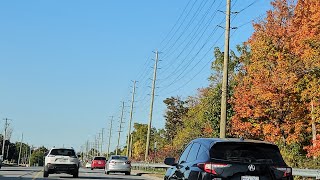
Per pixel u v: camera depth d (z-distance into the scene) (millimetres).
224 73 26953
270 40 38000
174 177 10633
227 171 8656
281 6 39188
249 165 8719
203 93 62906
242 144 9102
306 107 36531
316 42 29953
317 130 35156
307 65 30844
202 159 9000
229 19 27297
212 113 48000
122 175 36938
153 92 57125
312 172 19359
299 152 38469
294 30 35625
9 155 162000
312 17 30906
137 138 110125
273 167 8836
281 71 35531
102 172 43594
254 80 37812
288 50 36406
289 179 8922
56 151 28109
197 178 8812
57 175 31812
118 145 104938
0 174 29359
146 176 35531
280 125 37844
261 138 41219
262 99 37219
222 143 9039
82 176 31156
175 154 54938
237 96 39844
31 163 183250
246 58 44625
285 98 36438
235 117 40781
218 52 50344
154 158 55688
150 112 56656
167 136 86250
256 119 40062
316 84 32000
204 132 51719
